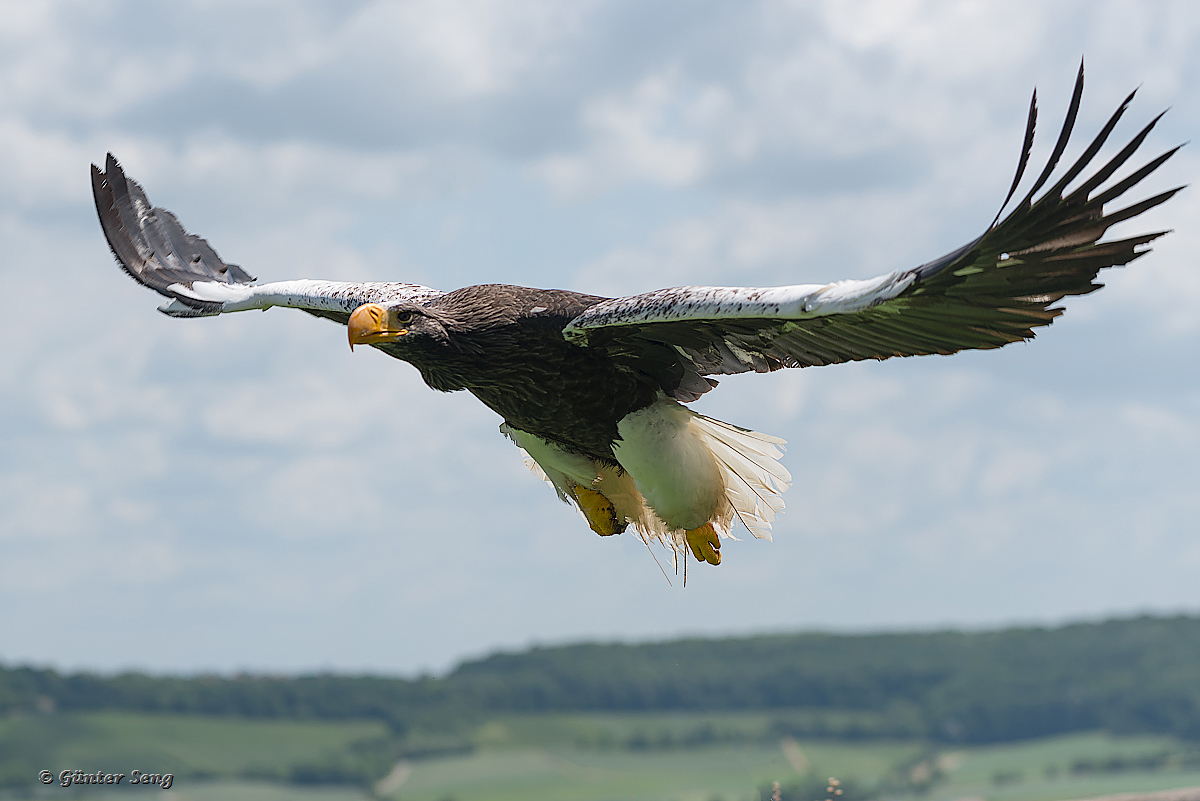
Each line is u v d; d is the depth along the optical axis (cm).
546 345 755
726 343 743
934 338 675
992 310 634
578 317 736
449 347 755
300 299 890
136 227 1028
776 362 746
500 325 756
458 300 771
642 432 769
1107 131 550
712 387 774
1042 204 562
